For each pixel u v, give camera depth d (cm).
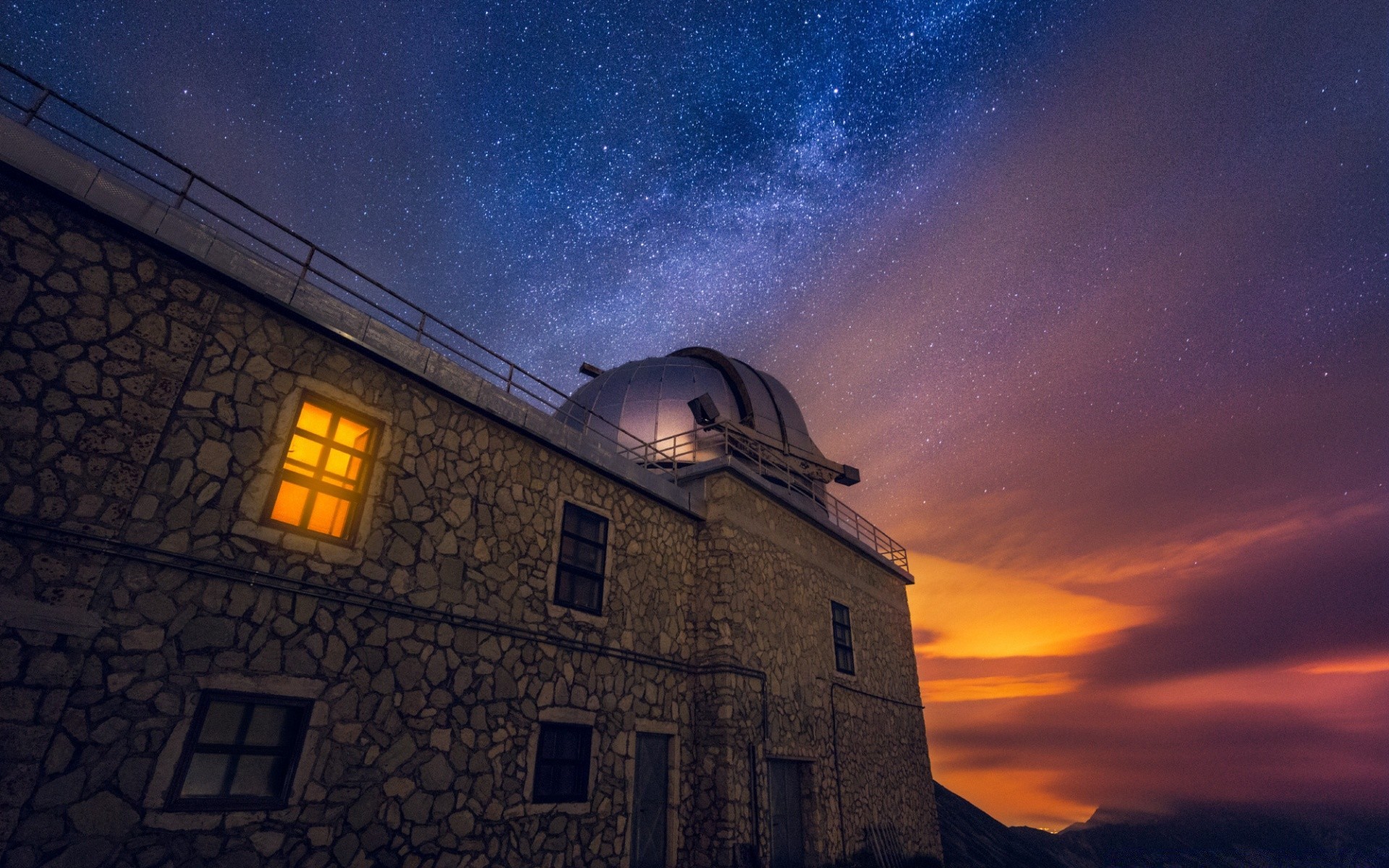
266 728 493
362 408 603
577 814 692
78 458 434
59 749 396
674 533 956
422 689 587
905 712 1398
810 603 1159
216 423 505
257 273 546
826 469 1421
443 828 572
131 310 478
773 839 909
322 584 538
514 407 748
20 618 395
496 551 689
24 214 441
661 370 1375
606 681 774
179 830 432
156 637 446
